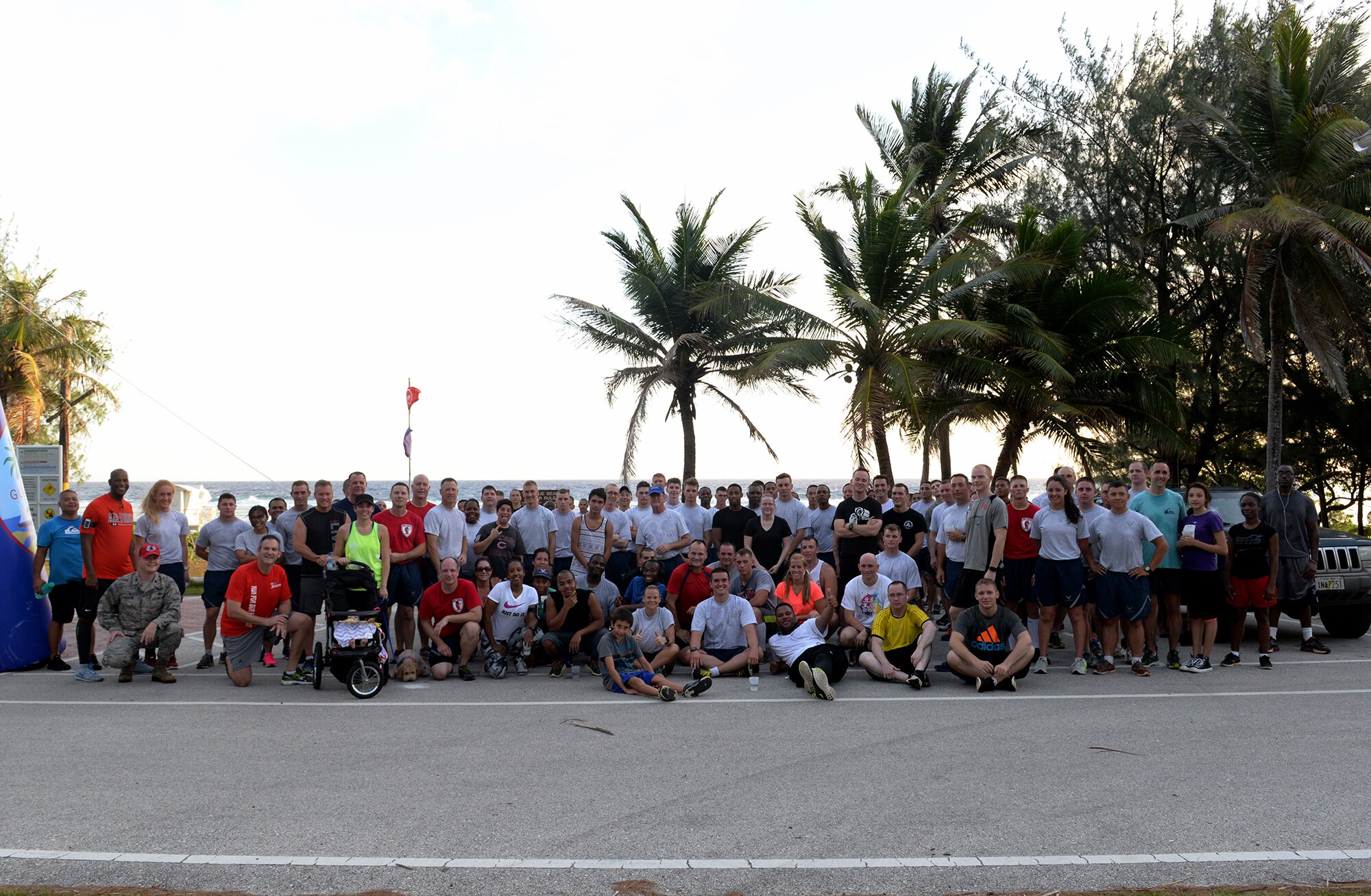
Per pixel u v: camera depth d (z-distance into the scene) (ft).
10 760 20.61
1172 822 16.20
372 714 25.50
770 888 13.64
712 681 30.42
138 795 18.07
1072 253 69.62
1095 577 30.78
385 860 14.67
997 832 15.83
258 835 15.81
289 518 35.68
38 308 96.94
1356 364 74.64
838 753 20.95
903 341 68.54
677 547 39.47
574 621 32.76
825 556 41.91
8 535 33.30
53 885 13.74
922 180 91.50
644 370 83.20
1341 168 63.93
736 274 85.71
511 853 14.98
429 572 35.47
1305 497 34.27
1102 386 71.41
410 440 76.28
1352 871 14.07
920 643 29.76
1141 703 25.91
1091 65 86.12
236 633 30.22
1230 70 79.15
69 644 39.65
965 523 34.76
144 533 33.42
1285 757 20.18
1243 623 32.65
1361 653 34.45
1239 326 80.07
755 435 86.33
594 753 21.17
